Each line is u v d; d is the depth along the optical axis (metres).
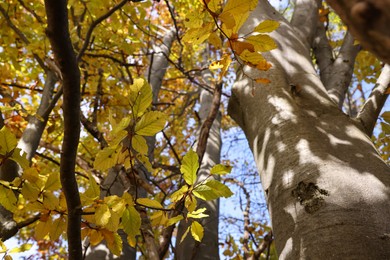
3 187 1.56
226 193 1.55
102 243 3.29
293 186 1.62
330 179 1.56
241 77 2.47
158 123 1.40
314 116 1.95
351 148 1.72
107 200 1.56
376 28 0.50
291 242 1.51
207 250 3.71
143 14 3.79
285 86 2.17
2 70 3.47
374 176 1.57
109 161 1.51
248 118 2.22
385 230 1.38
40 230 1.61
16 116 3.20
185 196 1.61
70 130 1.37
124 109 4.02
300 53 2.52
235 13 1.29
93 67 4.19
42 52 3.29
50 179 1.55
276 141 1.87
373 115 2.17
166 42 6.80
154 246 2.21
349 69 3.43
